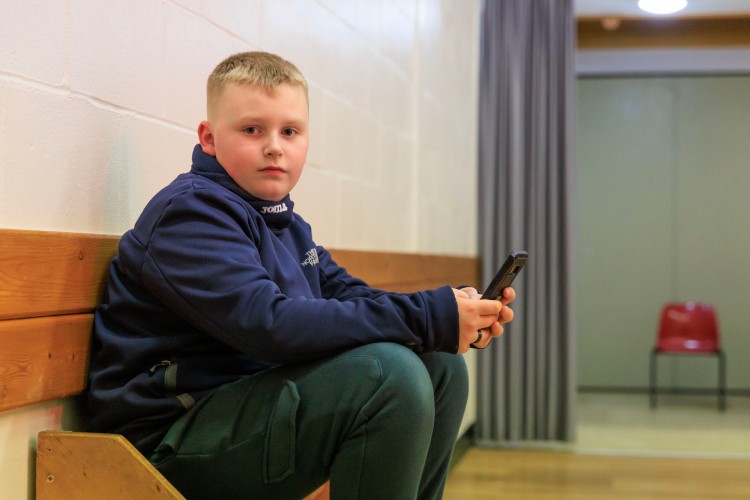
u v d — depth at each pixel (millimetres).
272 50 1784
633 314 6242
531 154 4027
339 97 2215
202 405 1067
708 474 3357
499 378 4004
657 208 6211
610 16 5691
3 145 989
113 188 1228
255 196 1159
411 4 2973
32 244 1011
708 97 6164
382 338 1028
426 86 3186
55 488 1016
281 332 989
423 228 3170
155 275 1042
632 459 3693
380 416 976
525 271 4016
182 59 1425
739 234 6125
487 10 4070
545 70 4039
